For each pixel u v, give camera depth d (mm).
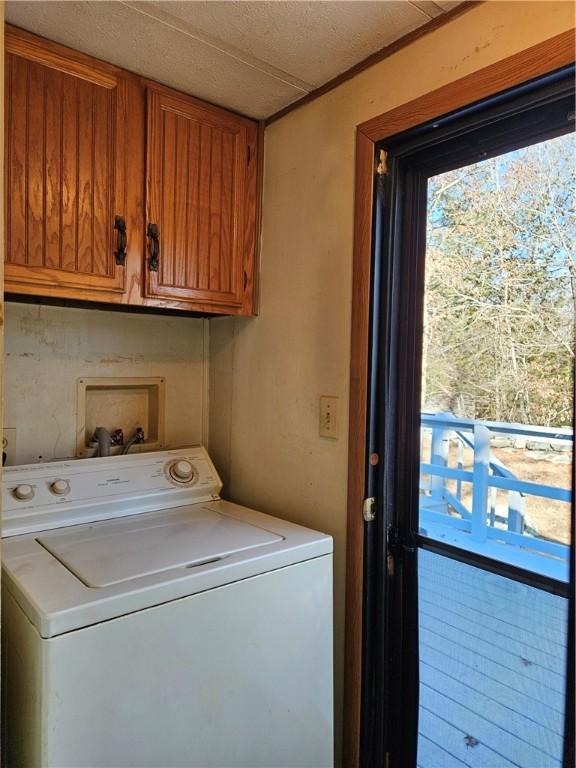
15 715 935
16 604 945
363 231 1328
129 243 1386
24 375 1537
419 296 1314
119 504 1466
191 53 1284
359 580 1349
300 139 1525
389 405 1341
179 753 965
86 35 1216
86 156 1305
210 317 1927
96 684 876
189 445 1922
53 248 1257
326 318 1447
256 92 1474
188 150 1492
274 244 1630
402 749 1345
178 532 1314
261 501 1688
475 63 1085
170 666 962
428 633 1294
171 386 1871
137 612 928
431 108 1166
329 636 1254
